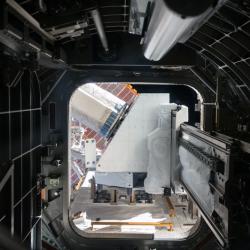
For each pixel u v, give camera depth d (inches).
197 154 225.0
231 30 183.6
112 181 370.6
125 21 231.9
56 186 291.7
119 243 306.2
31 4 152.9
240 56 203.3
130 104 387.2
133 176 367.2
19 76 172.1
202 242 305.6
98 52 270.4
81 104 391.5
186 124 301.0
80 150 502.6
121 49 271.7
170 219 375.9
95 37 269.3
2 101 155.9
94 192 415.8
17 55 168.7
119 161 350.3
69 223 302.0
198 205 225.1
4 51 152.7
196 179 231.3
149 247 308.3
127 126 347.3
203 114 297.0
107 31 256.4
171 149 332.5
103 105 388.5
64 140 291.9
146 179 341.1
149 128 346.6
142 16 169.2
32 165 212.4
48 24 161.0
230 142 178.1
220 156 184.7
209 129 295.6
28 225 203.3
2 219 155.9
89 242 303.9
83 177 492.1
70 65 272.4
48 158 290.0
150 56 212.5
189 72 295.9
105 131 397.4
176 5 98.1
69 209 302.7
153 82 297.9
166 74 296.8
